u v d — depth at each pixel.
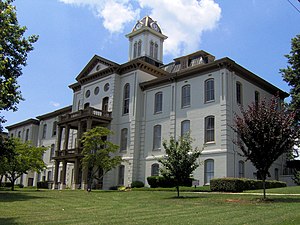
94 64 45.19
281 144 18.38
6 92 17.55
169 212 14.64
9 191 32.84
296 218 11.85
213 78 33.06
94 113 40.41
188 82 35.31
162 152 35.84
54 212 15.40
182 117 34.91
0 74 17.39
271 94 38.53
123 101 40.75
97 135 33.16
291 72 35.38
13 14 19.02
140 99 39.56
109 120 40.00
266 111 18.78
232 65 32.47
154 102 38.25
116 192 28.33
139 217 13.20
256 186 26.75
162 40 50.16
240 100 33.44
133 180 36.94
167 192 26.48
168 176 22.95
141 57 46.91
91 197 23.75
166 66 44.06
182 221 11.92
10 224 11.91
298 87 34.28
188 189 28.09
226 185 25.30
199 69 34.06
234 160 30.75
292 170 36.62
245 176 31.44
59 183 41.97
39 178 55.62
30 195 25.97
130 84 40.34
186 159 22.70
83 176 37.81
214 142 31.44
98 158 32.47
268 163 18.38
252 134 18.39
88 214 14.51
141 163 37.56
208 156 31.44
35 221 12.58
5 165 34.44
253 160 18.56
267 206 15.71
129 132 38.84
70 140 47.47
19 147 35.81
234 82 32.94
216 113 31.95
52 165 53.12
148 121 38.31
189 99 34.84
